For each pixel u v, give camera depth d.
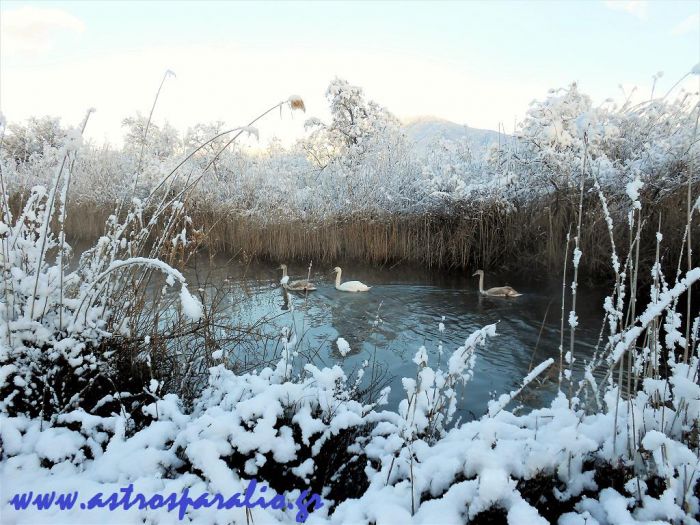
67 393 3.98
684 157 10.40
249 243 15.79
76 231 16.70
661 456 2.41
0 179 4.13
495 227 14.27
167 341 4.93
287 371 3.88
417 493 2.61
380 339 8.09
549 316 9.31
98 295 4.25
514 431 3.05
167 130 20.66
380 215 15.62
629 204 10.88
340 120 21.02
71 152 3.98
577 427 2.82
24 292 3.93
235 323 7.77
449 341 7.98
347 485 3.22
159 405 3.52
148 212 12.35
